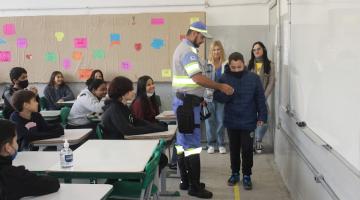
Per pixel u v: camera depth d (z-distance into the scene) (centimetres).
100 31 620
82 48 626
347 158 200
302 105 311
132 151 278
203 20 598
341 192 215
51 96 615
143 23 611
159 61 615
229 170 473
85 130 370
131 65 620
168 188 410
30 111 328
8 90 466
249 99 389
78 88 638
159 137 344
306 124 297
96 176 231
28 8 635
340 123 211
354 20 187
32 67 638
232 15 604
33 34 631
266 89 513
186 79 364
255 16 599
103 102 427
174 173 451
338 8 212
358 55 182
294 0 343
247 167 403
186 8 611
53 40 629
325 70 240
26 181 187
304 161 320
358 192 186
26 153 278
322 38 246
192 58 357
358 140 183
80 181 285
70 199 190
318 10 256
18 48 636
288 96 378
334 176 229
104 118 348
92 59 626
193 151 375
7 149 189
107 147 290
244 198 381
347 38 198
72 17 622
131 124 353
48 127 342
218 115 549
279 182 427
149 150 280
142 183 236
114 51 621
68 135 346
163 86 623
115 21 615
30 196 191
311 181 299
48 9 632
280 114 438
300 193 340
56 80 617
